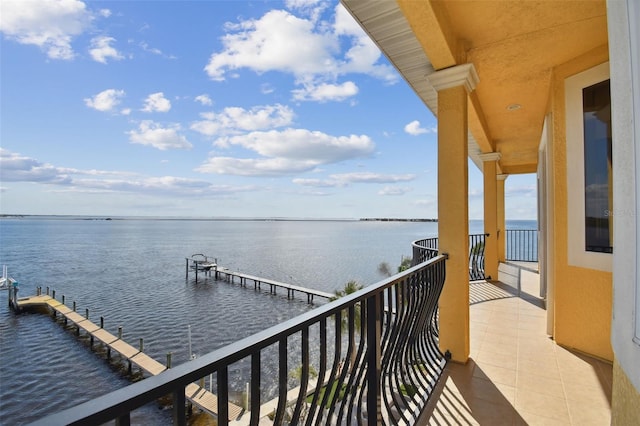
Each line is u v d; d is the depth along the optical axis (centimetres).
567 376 239
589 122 267
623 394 92
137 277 3086
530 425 184
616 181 95
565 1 208
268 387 904
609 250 256
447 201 265
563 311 294
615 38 92
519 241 978
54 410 1018
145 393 51
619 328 92
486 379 236
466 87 265
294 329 88
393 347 178
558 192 297
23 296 2412
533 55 276
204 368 61
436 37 217
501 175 824
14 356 1407
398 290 176
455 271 262
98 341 1586
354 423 212
